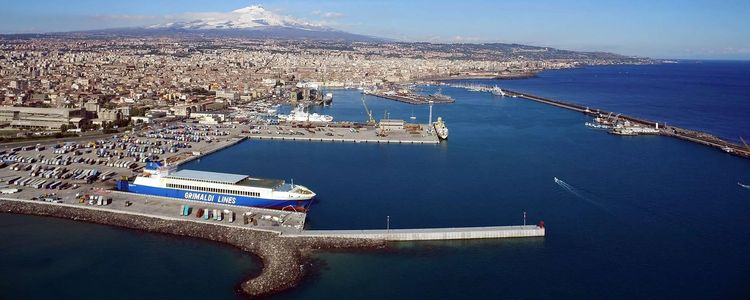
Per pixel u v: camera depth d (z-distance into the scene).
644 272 154.38
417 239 170.88
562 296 140.12
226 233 168.00
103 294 136.88
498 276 149.88
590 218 198.62
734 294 142.25
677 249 171.00
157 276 145.38
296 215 183.50
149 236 169.38
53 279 143.75
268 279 141.12
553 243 173.25
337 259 156.50
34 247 161.62
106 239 167.25
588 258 162.75
